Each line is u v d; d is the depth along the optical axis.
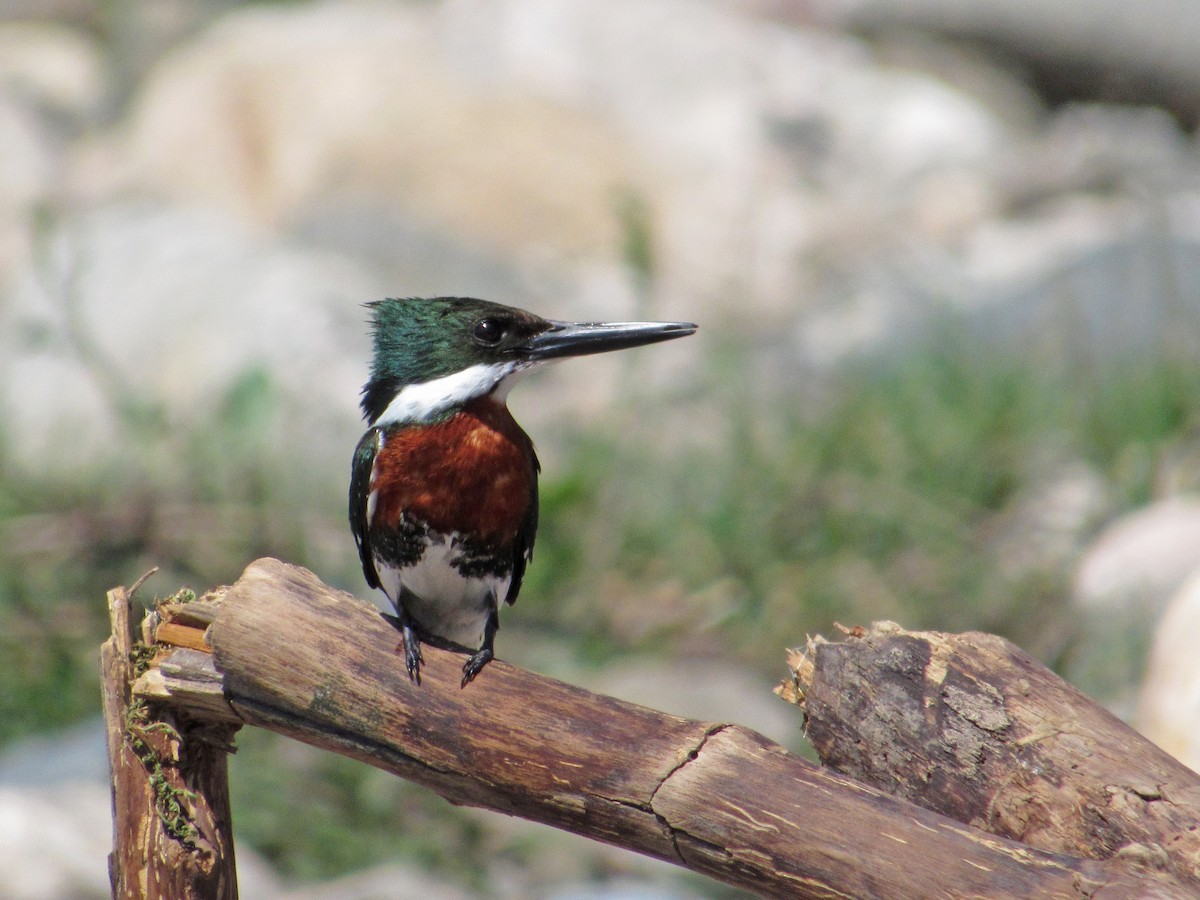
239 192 20.17
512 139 20.25
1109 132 22.30
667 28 22.56
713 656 11.57
